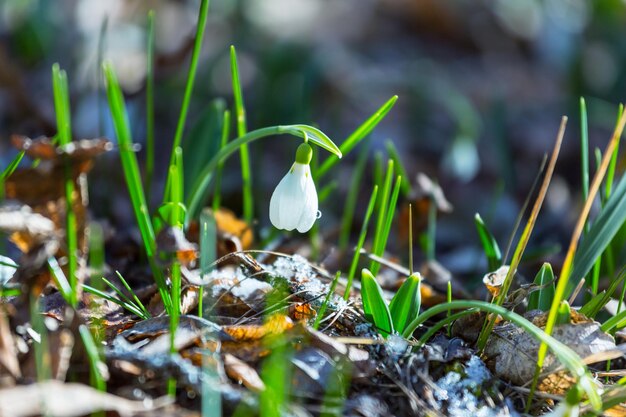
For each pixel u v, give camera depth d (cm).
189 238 63
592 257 55
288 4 157
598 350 53
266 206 81
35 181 53
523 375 54
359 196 91
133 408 50
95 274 54
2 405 48
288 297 56
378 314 55
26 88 88
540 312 56
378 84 123
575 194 94
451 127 113
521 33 151
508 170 87
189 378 51
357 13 158
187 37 77
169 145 97
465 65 143
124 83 100
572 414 51
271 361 52
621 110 56
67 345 51
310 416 51
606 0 137
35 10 101
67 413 49
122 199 75
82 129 84
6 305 52
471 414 52
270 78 108
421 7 153
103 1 105
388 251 74
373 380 53
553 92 133
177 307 53
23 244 55
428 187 67
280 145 100
